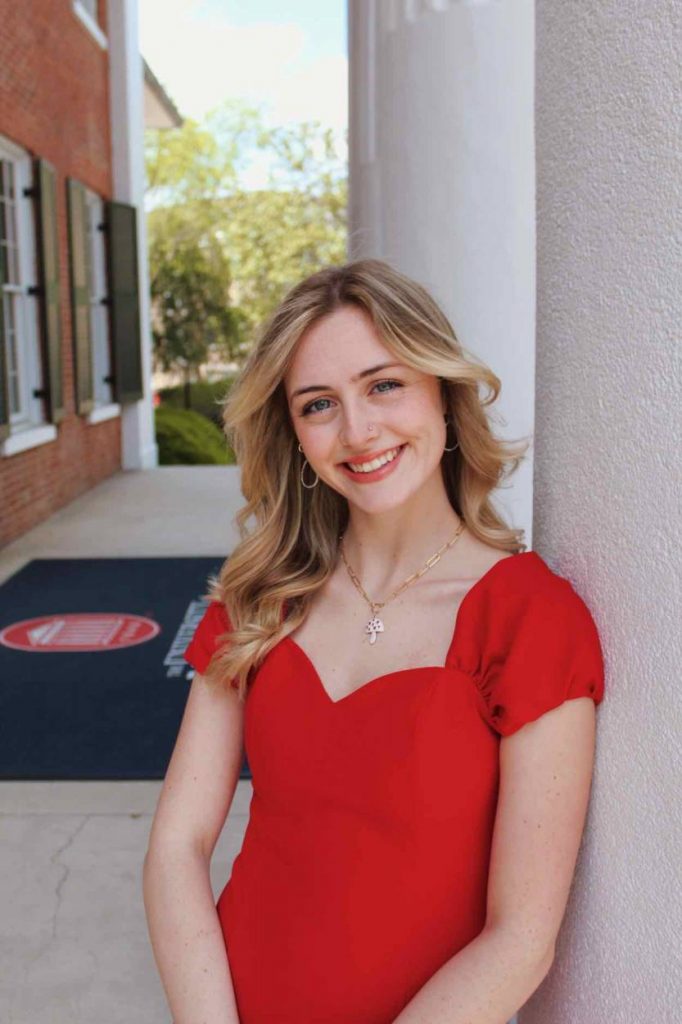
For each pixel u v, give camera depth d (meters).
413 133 3.29
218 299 23.89
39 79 9.23
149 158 27.41
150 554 7.93
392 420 1.44
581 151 1.27
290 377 1.49
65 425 10.19
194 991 1.41
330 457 1.48
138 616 6.16
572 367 1.34
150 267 24.20
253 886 1.44
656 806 1.13
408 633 1.43
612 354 1.21
